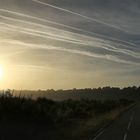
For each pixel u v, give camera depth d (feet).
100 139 81.41
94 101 228.43
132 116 170.50
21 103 87.25
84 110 159.94
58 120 111.96
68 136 85.30
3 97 81.15
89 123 122.72
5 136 64.28
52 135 81.82
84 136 87.56
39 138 73.05
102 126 116.16
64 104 156.15
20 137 67.72
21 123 75.00
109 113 182.70
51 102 130.62
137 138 83.05
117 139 81.25
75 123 117.08
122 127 113.50
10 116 75.15
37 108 91.30
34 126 80.33
